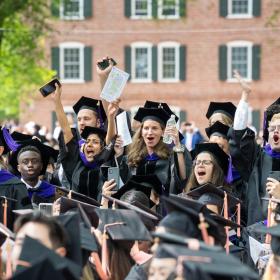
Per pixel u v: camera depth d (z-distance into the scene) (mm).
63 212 15648
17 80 72000
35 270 10789
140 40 89812
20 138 24953
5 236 13945
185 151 20859
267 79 88812
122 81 21797
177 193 20828
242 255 17641
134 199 18125
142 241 15062
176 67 89875
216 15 88938
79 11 89625
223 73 89125
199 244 11008
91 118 23250
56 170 22797
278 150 20594
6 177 19859
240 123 20891
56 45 90062
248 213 20594
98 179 21734
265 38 88438
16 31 64000
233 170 21078
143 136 21750
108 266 14555
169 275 11266
